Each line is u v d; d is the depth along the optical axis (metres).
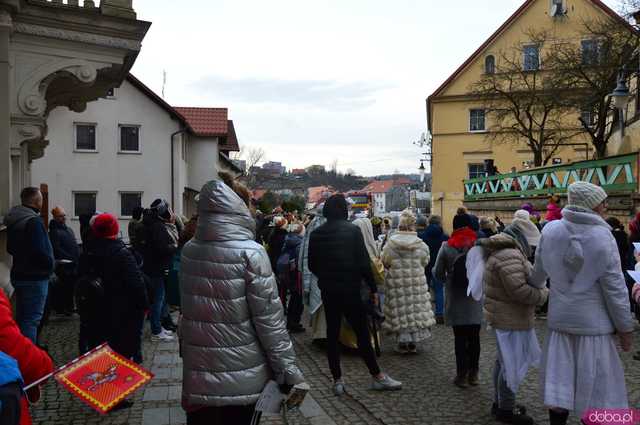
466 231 6.52
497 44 37.78
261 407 3.54
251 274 3.53
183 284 3.69
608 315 4.25
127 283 5.82
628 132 21.98
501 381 5.31
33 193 6.93
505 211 24.89
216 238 3.59
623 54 21.62
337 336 6.36
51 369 2.99
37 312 6.80
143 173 31.47
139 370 3.29
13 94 9.27
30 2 9.15
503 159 38.72
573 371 4.30
